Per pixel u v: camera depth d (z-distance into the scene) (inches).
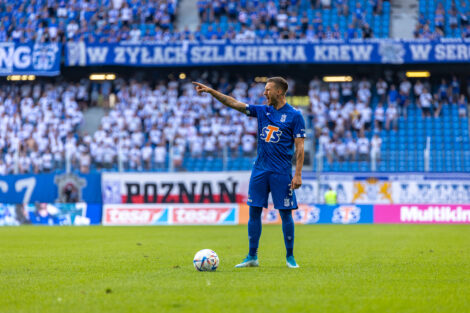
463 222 4030.5
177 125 4808.1
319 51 4690.0
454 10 5157.5
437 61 4643.2
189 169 4643.2
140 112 4901.6
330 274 1134.4
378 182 4101.9
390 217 4042.8
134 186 4148.6
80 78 5167.3
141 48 4753.9
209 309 773.3
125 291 932.0
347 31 4977.9
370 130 4798.2
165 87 5009.8
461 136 4756.4
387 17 5191.9
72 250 1892.2
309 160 4586.6
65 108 4953.3
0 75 4768.7
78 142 4825.3
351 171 4133.9
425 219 4035.4
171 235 2741.1
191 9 5383.9
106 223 4074.8
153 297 869.2
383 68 4987.7
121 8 5191.9
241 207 4045.3
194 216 4055.1
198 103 4928.6
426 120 4842.5
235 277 1086.4
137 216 4077.3
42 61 4758.9
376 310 773.3
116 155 4658.0
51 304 831.1
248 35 5019.7
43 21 5177.2
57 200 4173.2
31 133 4874.5
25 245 2142.0
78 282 1061.8
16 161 4264.3
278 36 5017.2
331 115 4813.0
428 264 1360.7
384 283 1014.4
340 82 4995.1
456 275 1139.9
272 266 1300.4
